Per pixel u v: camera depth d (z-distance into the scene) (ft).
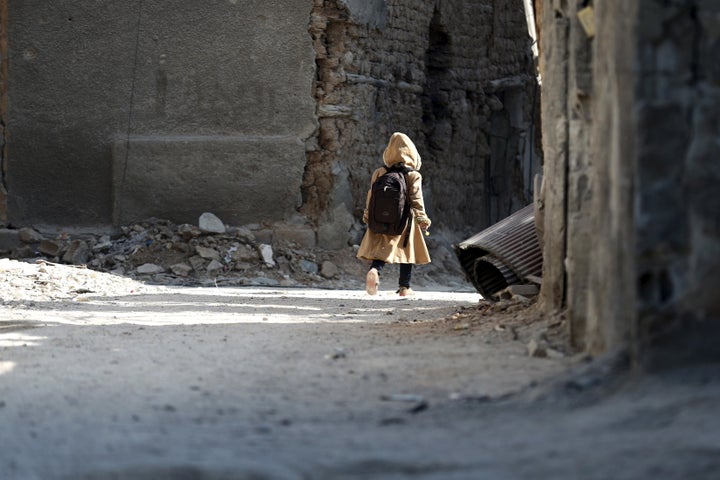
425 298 72.13
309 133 99.19
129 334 43.80
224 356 36.55
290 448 21.94
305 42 99.04
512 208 123.24
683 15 24.70
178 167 98.89
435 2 113.29
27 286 67.51
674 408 22.59
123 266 92.43
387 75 106.11
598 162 30.55
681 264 24.76
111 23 99.35
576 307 33.37
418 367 32.86
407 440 22.61
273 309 58.03
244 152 98.89
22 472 20.34
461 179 117.80
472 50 118.42
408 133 110.22
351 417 25.61
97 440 23.02
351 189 101.35
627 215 26.40
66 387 30.30
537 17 52.65
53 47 99.81
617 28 27.22
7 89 100.32
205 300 64.28
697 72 24.72
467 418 24.95
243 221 99.04
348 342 40.19
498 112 122.31
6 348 39.04
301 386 30.09
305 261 95.81
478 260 53.11
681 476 18.28
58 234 99.04
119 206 98.78
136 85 99.35
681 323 24.76
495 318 44.42
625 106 26.40
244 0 98.89
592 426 22.49
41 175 100.22
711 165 24.62
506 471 19.48
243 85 99.19
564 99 36.50
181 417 25.79
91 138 99.60
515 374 30.60
